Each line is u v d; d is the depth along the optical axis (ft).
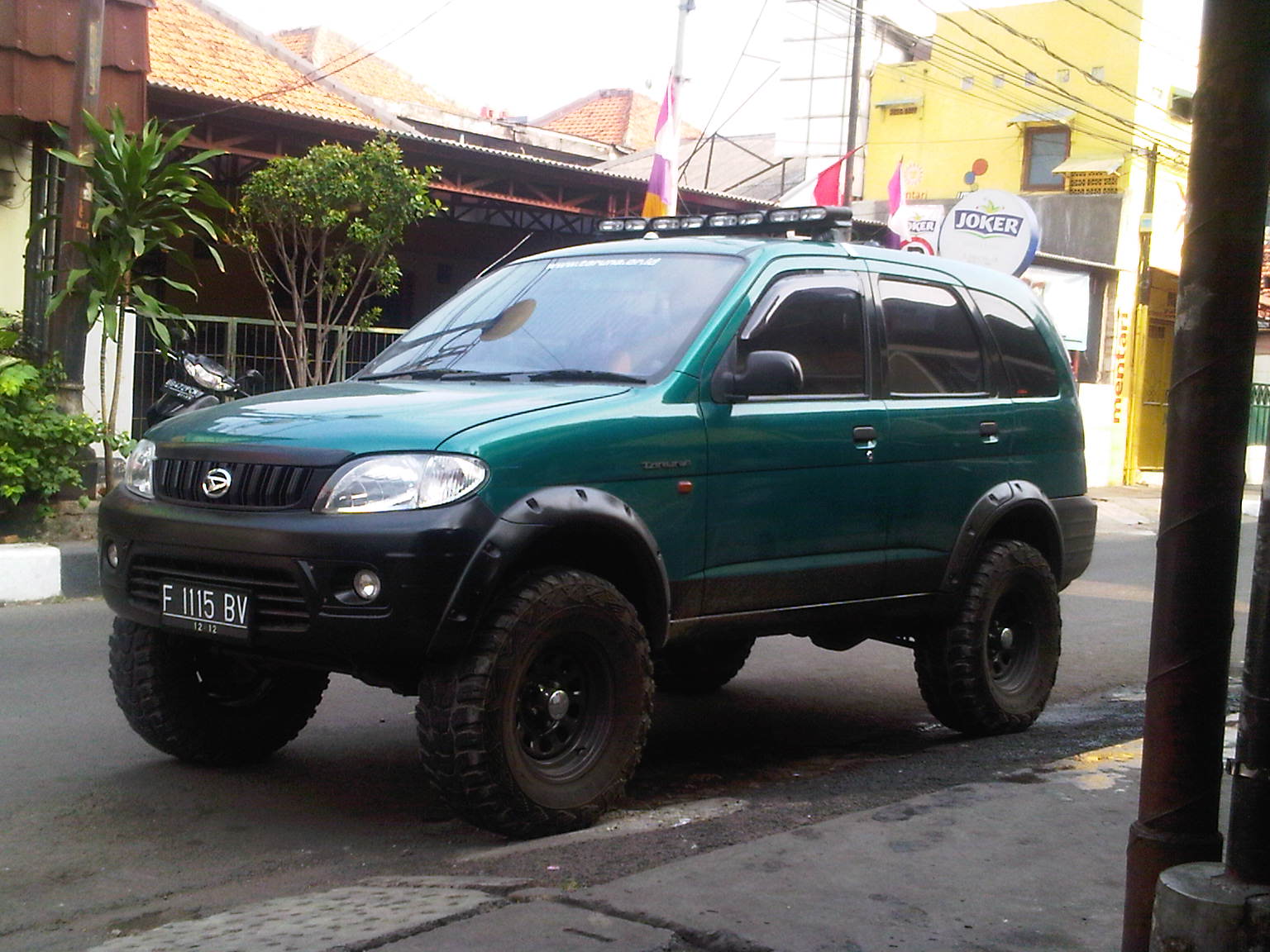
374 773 17.60
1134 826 9.83
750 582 16.24
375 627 13.11
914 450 18.26
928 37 91.15
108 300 34.99
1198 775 9.52
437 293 74.69
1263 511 8.92
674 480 15.28
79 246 34.71
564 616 14.03
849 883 11.89
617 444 14.71
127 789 16.61
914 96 91.97
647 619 15.29
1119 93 82.28
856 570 17.52
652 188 55.11
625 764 14.83
